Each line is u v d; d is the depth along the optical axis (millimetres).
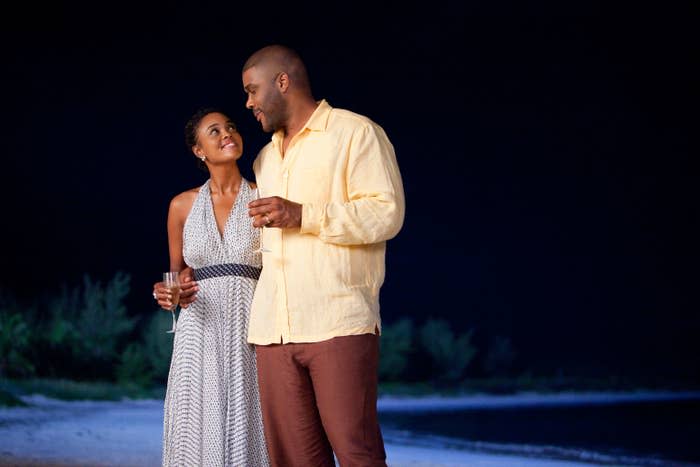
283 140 2824
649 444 7629
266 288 2756
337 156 2686
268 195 2818
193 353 3111
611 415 10539
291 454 2762
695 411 11195
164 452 3172
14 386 10055
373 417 2680
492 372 17906
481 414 10516
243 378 3078
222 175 3176
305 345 2662
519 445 7410
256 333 2766
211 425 3057
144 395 10875
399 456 6270
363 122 2717
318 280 2650
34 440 6270
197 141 3168
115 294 13352
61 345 12133
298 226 2576
